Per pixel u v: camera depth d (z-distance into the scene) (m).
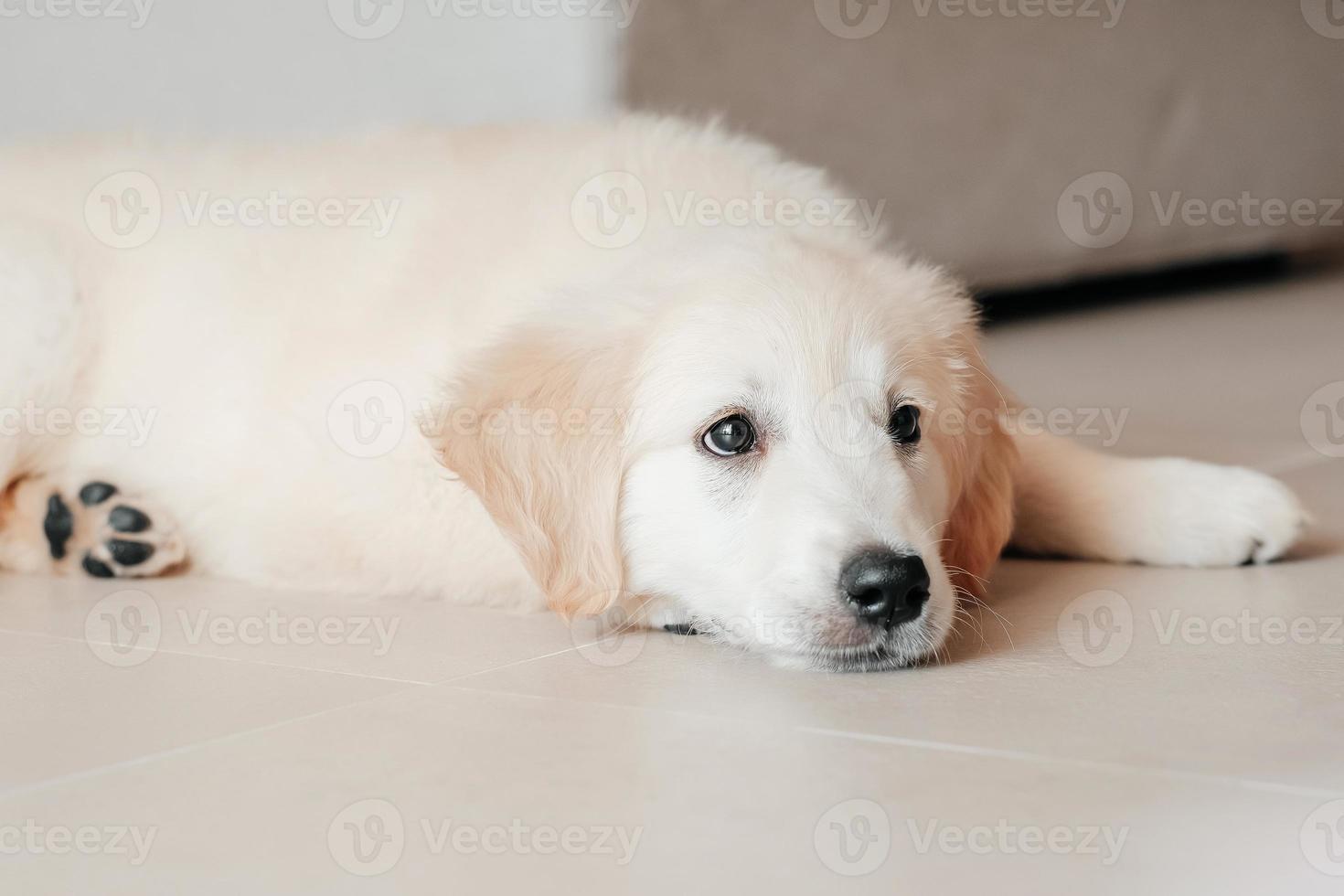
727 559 1.75
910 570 1.62
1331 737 1.33
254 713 1.50
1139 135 5.83
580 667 1.69
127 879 1.09
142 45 4.66
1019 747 1.33
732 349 1.75
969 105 5.21
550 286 2.00
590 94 4.10
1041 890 1.03
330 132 2.66
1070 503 2.22
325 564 2.12
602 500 1.82
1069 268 5.69
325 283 2.25
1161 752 1.30
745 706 1.51
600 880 1.06
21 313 2.32
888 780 1.25
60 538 2.26
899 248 2.57
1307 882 1.02
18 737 1.43
